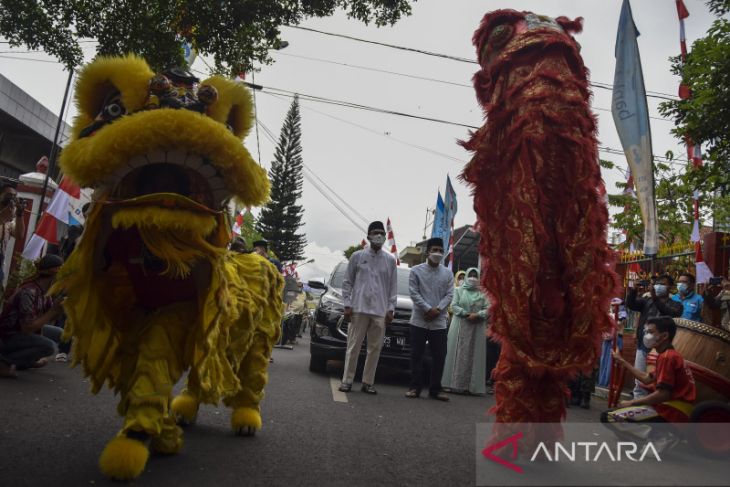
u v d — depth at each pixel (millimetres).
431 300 7988
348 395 7258
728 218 15914
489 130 3576
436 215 16766
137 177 3338
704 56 8211
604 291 3316
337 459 3951
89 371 3525
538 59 3512
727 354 5547
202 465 3545
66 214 9617
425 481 3521
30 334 6352
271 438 4445
